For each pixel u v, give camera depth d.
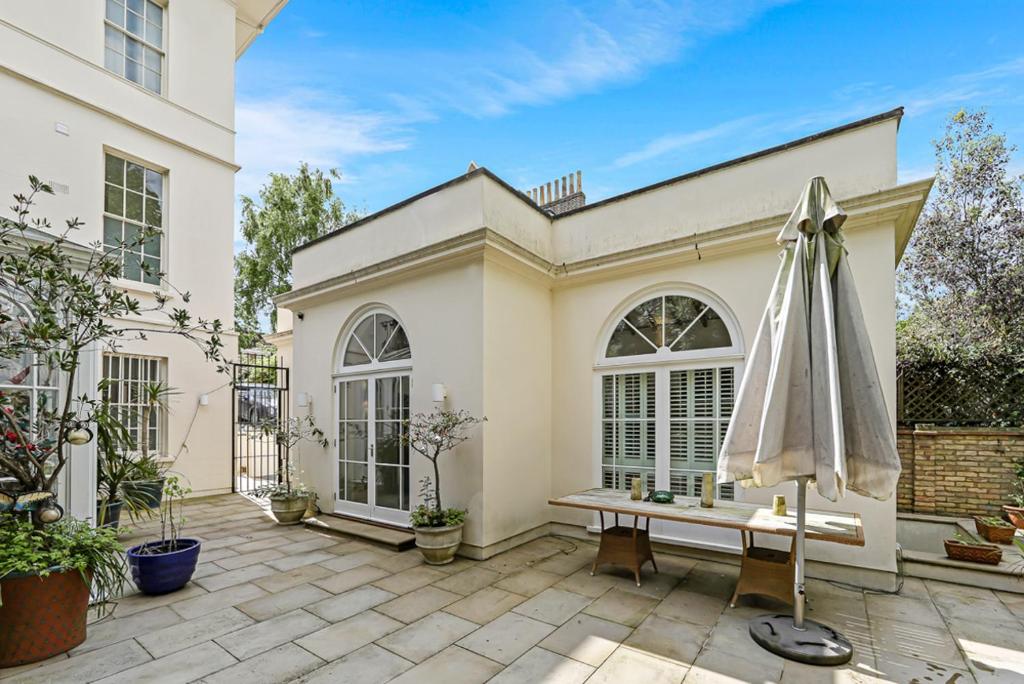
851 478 3.01
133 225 8.26
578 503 4.57
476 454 5.28
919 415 6.90
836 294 3.15
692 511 4.16
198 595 4.16
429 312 5.91
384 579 4.56
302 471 7.41
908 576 4.59
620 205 6.12
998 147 8.40
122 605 3.94
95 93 7.78
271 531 6.40
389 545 5.54
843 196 4.74
